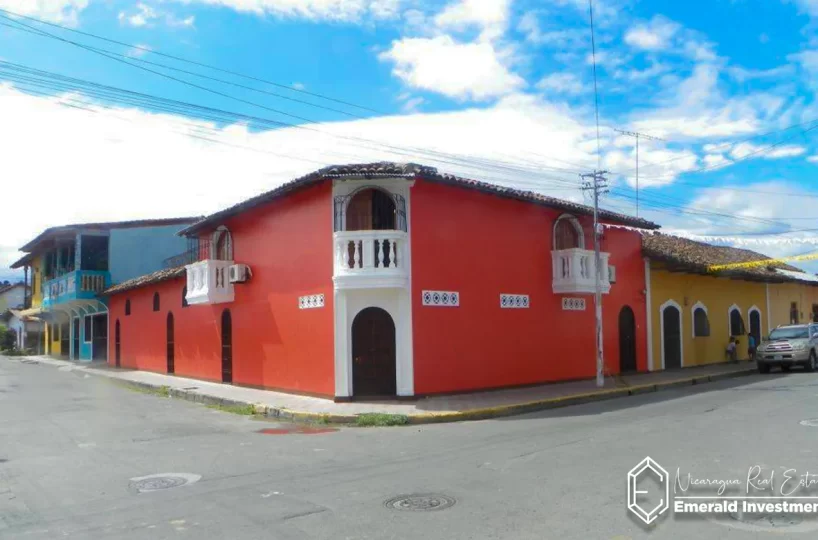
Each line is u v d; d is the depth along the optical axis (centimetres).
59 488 725
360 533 535
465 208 1578
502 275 1655
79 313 3447
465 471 757
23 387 2088
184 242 3162
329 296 1471
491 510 589
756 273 2508
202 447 984
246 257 1812
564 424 1145
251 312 1780
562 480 695
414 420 1235
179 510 620
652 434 973
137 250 3070
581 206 1845
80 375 2625
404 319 1442
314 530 546
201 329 2075
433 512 588
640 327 2134
